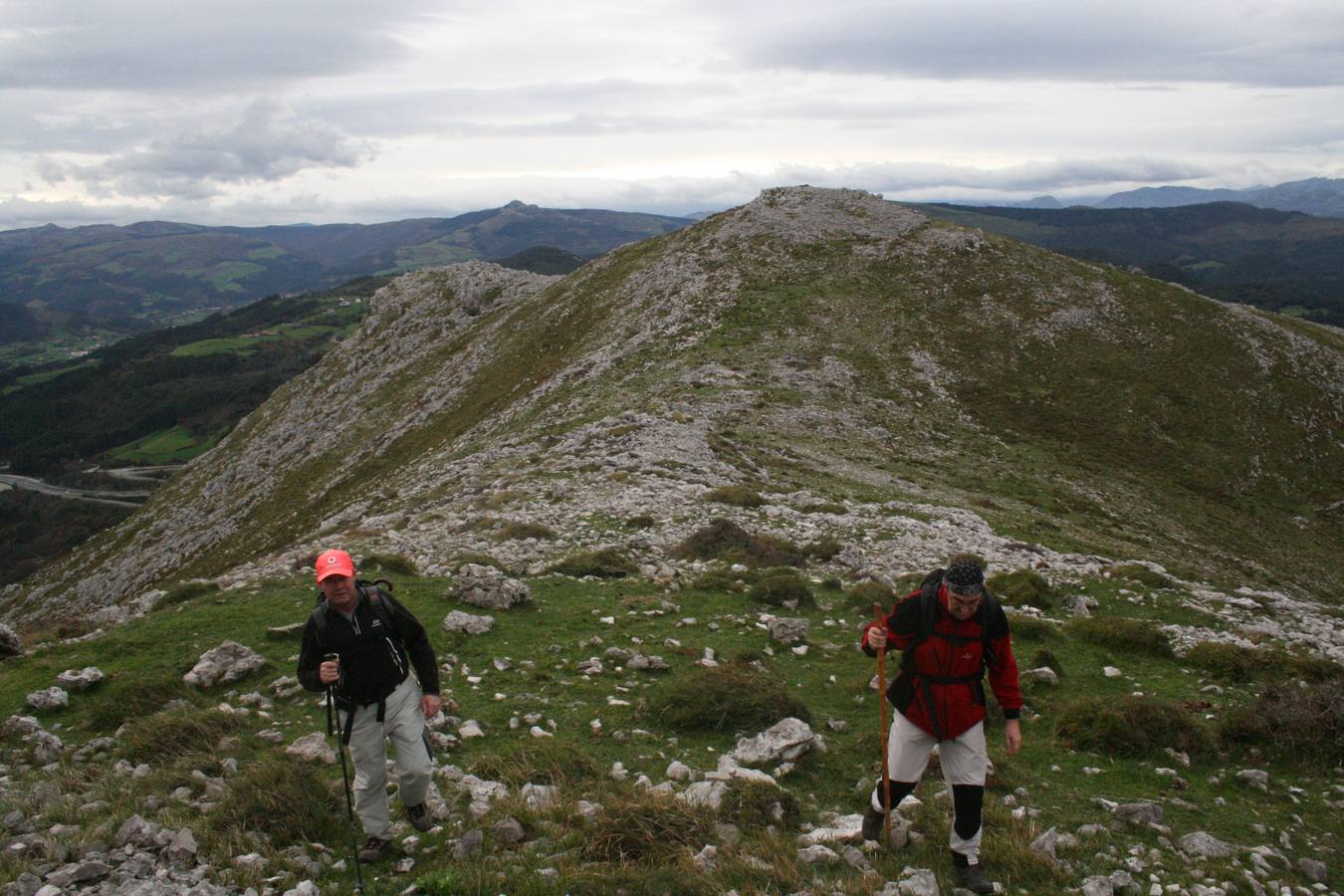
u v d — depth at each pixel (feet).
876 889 20.53
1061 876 21.86
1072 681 41.91
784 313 228.43
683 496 89.40
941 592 21.16
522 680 36.78
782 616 49.60
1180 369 214.48
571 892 19.80
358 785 22.18
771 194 321.52
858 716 34.65
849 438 158.40
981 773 21.21
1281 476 183.62
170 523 334.24
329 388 369.50
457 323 369.50
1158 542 139.33
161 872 20.17
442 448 210.59
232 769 26.96
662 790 25.50
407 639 23.24
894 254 265.34
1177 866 23.26
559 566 59.16
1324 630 58.95
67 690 34.99
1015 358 212.23
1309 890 22.81
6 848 21.11
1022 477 157.69
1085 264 271.90
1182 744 32.63
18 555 513.86
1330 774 31.55
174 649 40.52
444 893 19.74
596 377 196.75
